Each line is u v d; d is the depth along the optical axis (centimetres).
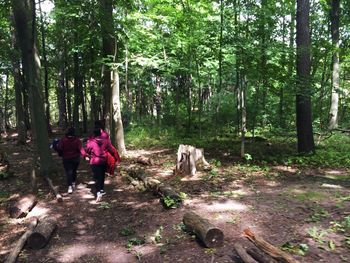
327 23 2256
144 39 1736
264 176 1059
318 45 1839
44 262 587
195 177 1065
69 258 597
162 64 1770
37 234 637
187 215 668
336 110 2002
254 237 552
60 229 724
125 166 1279
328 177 1030
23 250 634
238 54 1241
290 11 1552
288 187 923
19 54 2009
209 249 582
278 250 508
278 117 2044
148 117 2695
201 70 2064
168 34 1889
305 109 1339
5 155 1520
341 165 1191
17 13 1015
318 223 662
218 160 1330
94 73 2253
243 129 1368
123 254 598
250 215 720
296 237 604
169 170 1188
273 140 1850
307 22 1323
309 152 1338
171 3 1664
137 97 2898
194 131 2288
